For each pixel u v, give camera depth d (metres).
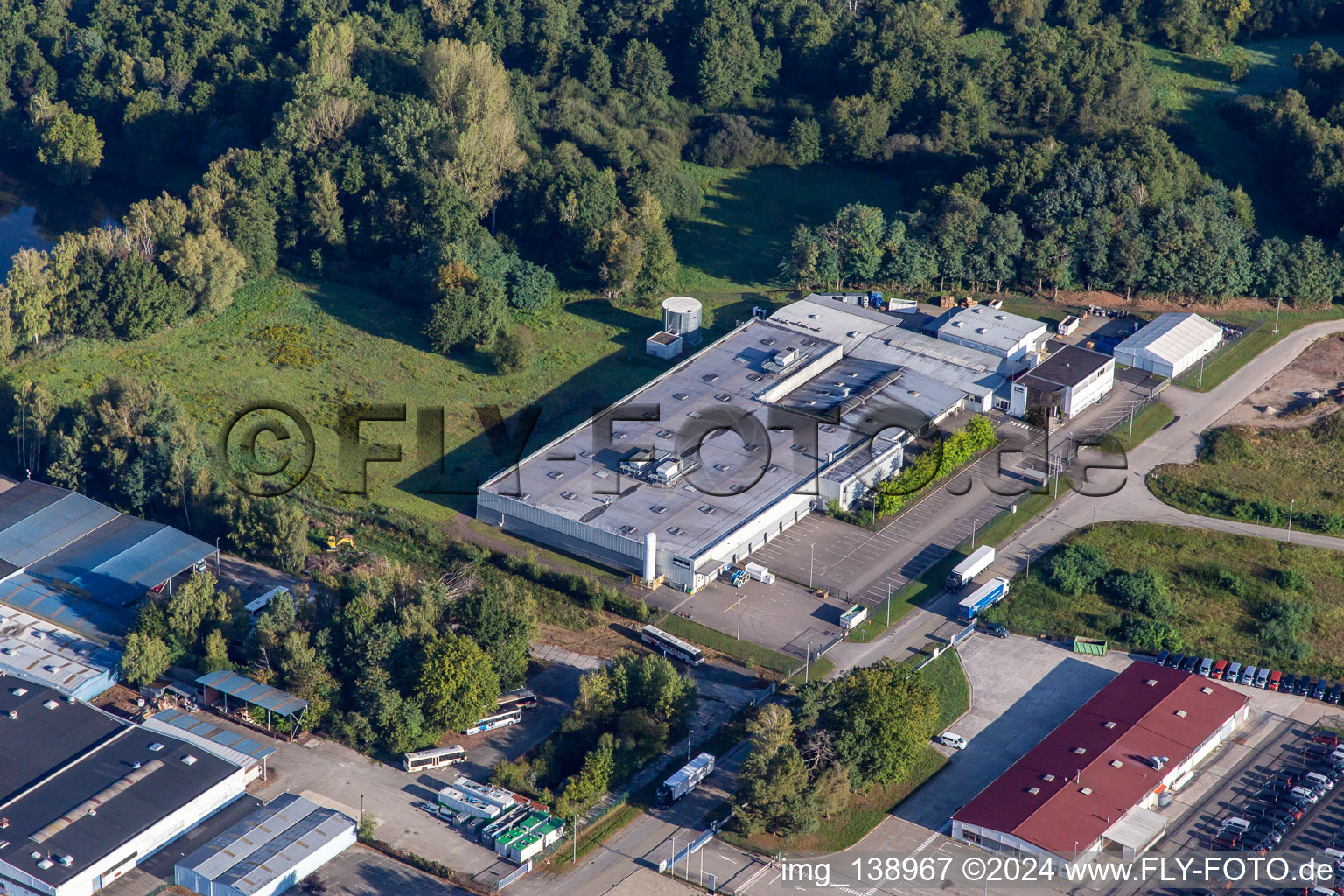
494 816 180.50
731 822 183.00
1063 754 190.88
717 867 176.75
